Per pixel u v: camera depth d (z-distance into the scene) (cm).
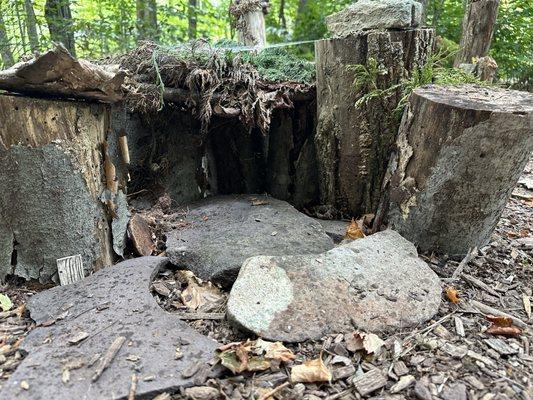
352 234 251
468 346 165
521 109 196
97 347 154
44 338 161
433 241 236
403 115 242
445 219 228
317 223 259
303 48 670
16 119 189
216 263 209
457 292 202
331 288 183
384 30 246
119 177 253
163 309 187
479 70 420
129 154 283
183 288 206
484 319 183
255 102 260
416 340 166
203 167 326
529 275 225
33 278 207
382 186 258
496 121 194
